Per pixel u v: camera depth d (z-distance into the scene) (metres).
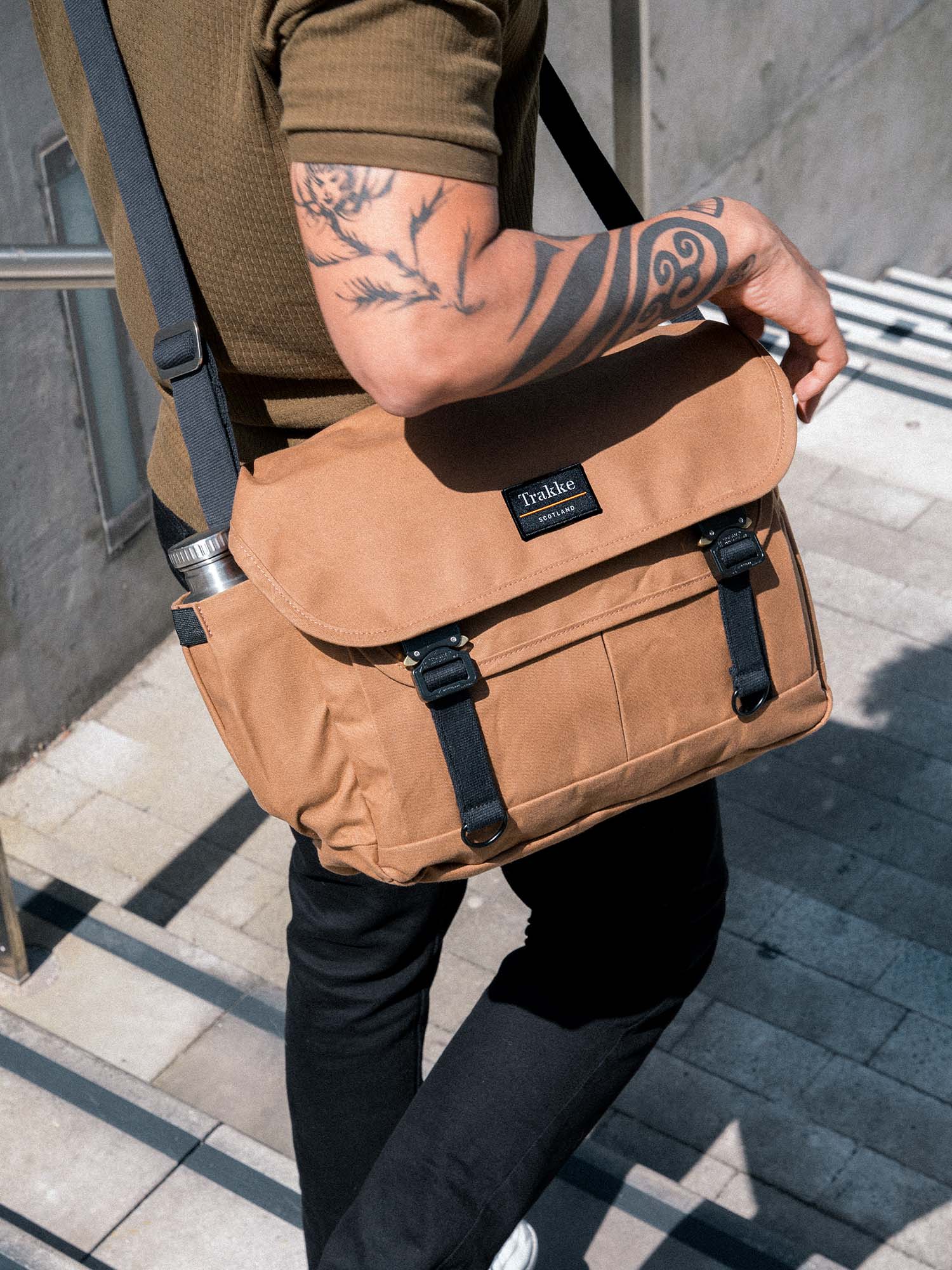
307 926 1.57
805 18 6.61
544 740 1.29
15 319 3.96
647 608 1.31
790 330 1.30
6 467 4.12
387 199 1.00
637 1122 3.63
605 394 1.34
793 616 1.40
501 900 4.11
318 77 0.99
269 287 1.22
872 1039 3.81
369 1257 1.34
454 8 0.98
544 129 4.05
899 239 8.31
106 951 3.29
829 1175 3.52
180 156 1.19
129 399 4.46
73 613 4.56
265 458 1.30
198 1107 3.06
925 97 7.89
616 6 4.05
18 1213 2.52
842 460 5.61
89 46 1.21
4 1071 2.75
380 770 1.27
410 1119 1.42
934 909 4.10
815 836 4.29
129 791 4.50
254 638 1.26
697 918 1.51
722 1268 2.50
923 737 4.55
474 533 1.25
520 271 1.05
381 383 1.04
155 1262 2.43
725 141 6.41
